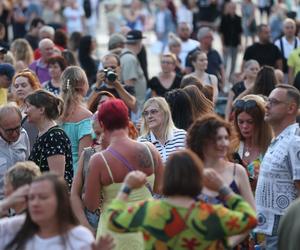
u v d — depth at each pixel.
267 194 18.16
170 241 14.26
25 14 59.19
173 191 14.19
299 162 17.88
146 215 14.25
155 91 32.22
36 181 14.26
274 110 18.19
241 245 18.17
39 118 19.86
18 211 15.26
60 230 14.34
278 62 38.56
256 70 30.97
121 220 14.27
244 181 16.22
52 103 19.92
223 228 14.12
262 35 38.62
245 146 19.66
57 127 19.95
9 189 15.52
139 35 35.66
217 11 55.97
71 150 20.28
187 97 22.16
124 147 17.34
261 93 27.33
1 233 14.55
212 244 14.35
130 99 26.64
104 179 17.30
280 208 18.05
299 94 18.30
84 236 14.34
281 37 40.31
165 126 20.72
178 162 14.20
